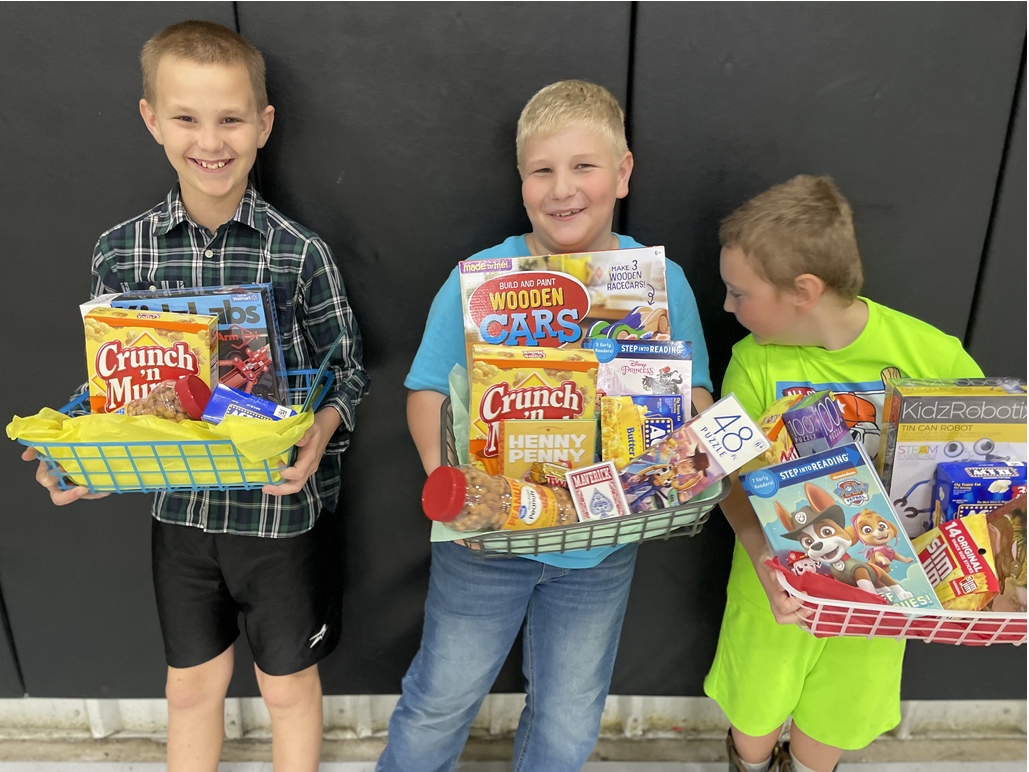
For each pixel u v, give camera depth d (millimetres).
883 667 1188
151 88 1057
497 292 1026
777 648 1211
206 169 1071
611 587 1167
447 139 1243
